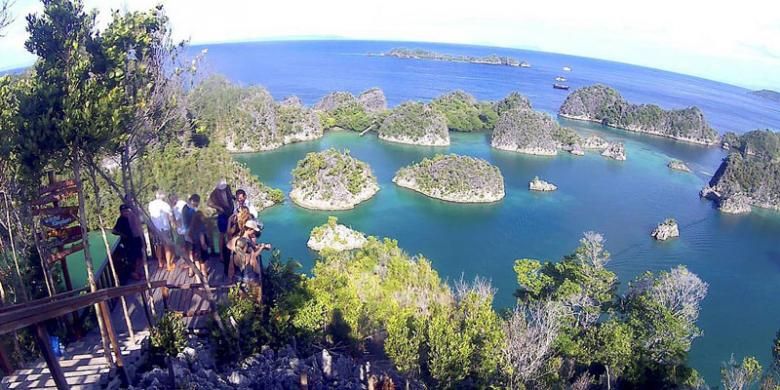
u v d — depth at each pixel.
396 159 147.75
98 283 17.27
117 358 13.96
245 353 17.73
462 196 113.62
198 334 17.53
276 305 20.00
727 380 42.28
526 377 32.44
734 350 64.62
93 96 13.37
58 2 14.63
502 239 95.12
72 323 16.17
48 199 16.38
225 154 93.12
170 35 17.11
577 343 38.62
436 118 168.38
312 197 104.81
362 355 30.42
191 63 18.73
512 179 134.12
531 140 162.12
